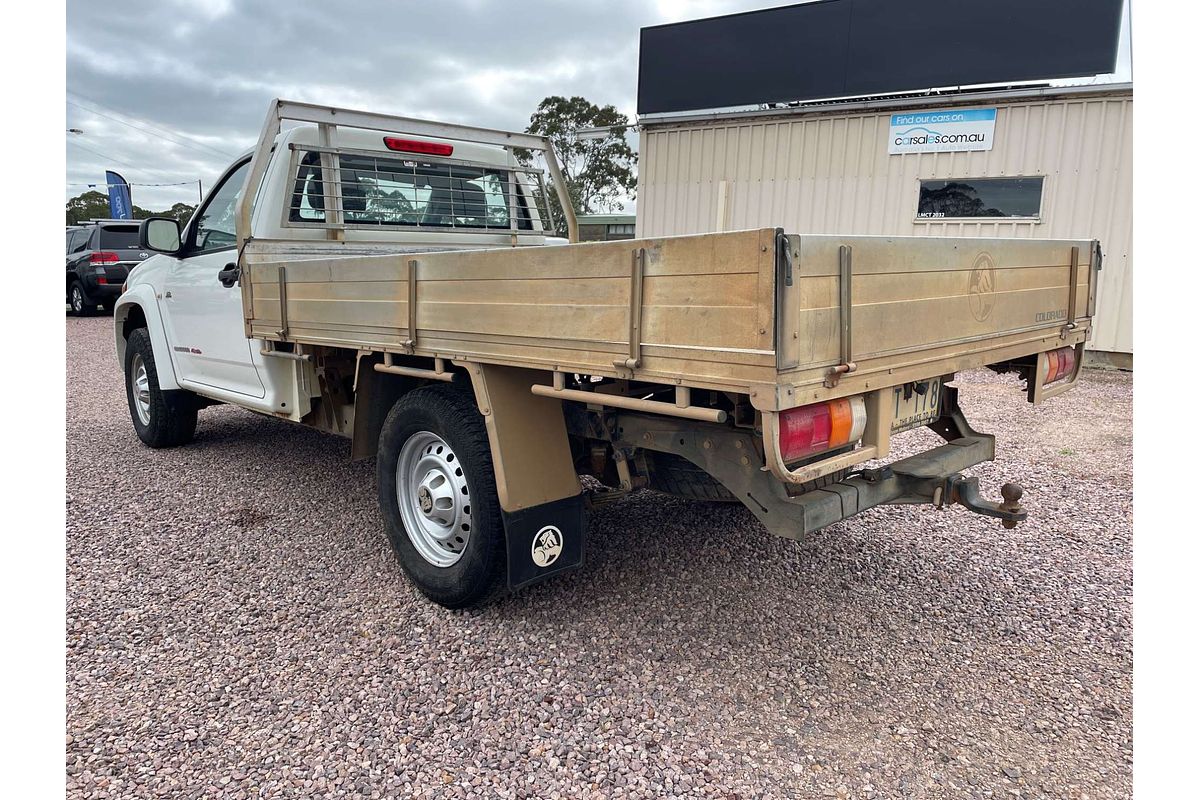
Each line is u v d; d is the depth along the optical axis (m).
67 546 3.88
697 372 2.07
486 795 2.15
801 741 2.40
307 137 4.34
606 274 2.28
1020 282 3.07
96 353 11.04
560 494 2.98
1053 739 2.42
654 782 2.20
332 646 2.94
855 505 2.51
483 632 3.05
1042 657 2.91
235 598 3.34
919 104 10.07
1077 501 4.71
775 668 2.81
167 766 2.26
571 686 2.68
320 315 3.61
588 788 2.18
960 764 2.30
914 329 2.44
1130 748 2.37
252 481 4.98
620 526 4.20
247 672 2.76
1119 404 7.65
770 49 10.91
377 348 3.27
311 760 2.29
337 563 3.71
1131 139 8.96
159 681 2.70
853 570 3.67
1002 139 9.69
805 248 1.92
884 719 2.52
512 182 5.45
